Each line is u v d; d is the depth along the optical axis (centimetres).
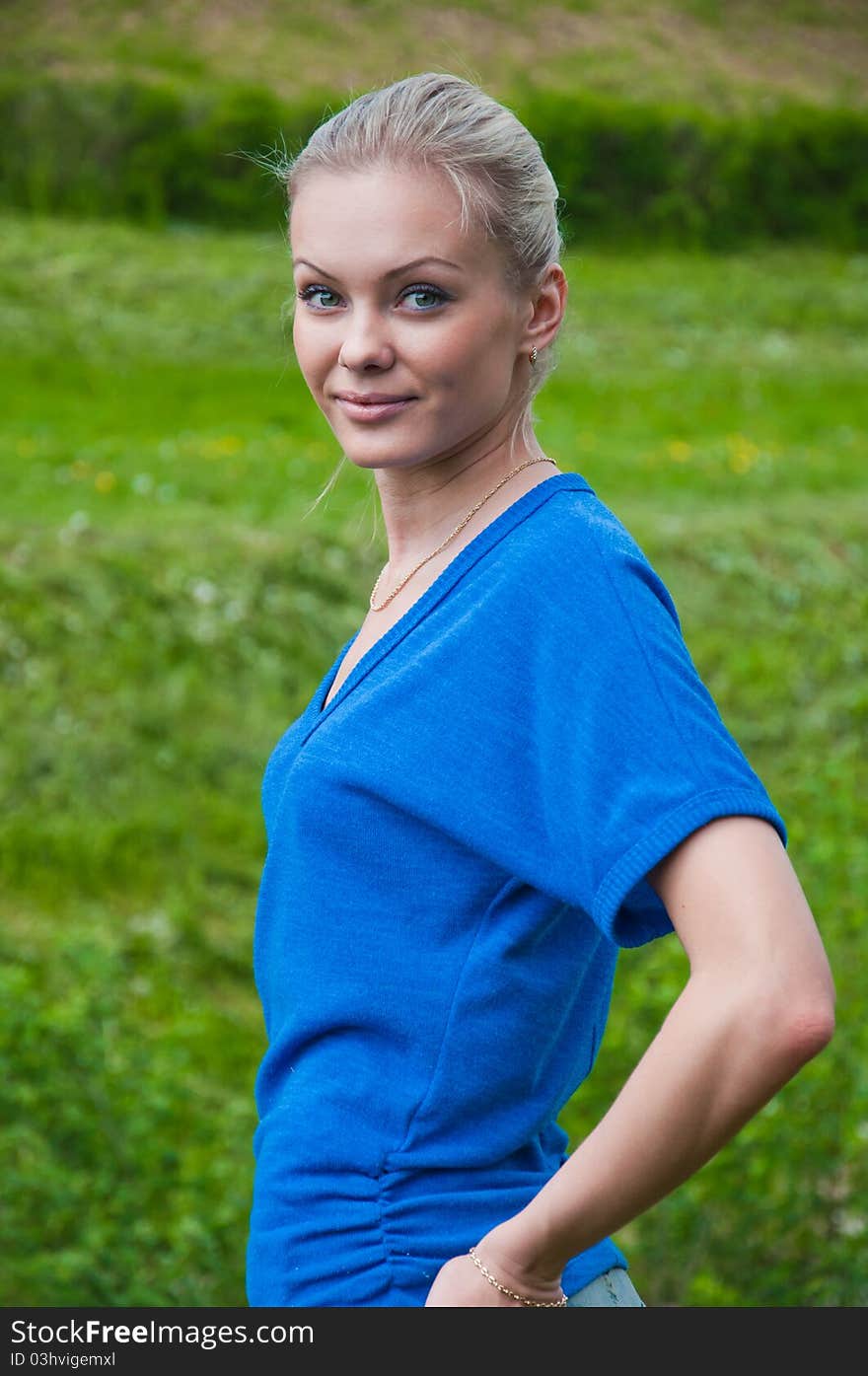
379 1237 143
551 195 151
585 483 152
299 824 147
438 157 144
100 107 1470
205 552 674
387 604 158
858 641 727
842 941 393
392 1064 144
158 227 1446
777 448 1028
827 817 473
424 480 155
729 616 731
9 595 621
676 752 128
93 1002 380
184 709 608
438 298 145
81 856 538
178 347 1139
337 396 150
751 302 1456
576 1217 127
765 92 1939
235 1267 321
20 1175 329
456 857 140
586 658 133
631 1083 124
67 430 906
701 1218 323
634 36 2002
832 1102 333
